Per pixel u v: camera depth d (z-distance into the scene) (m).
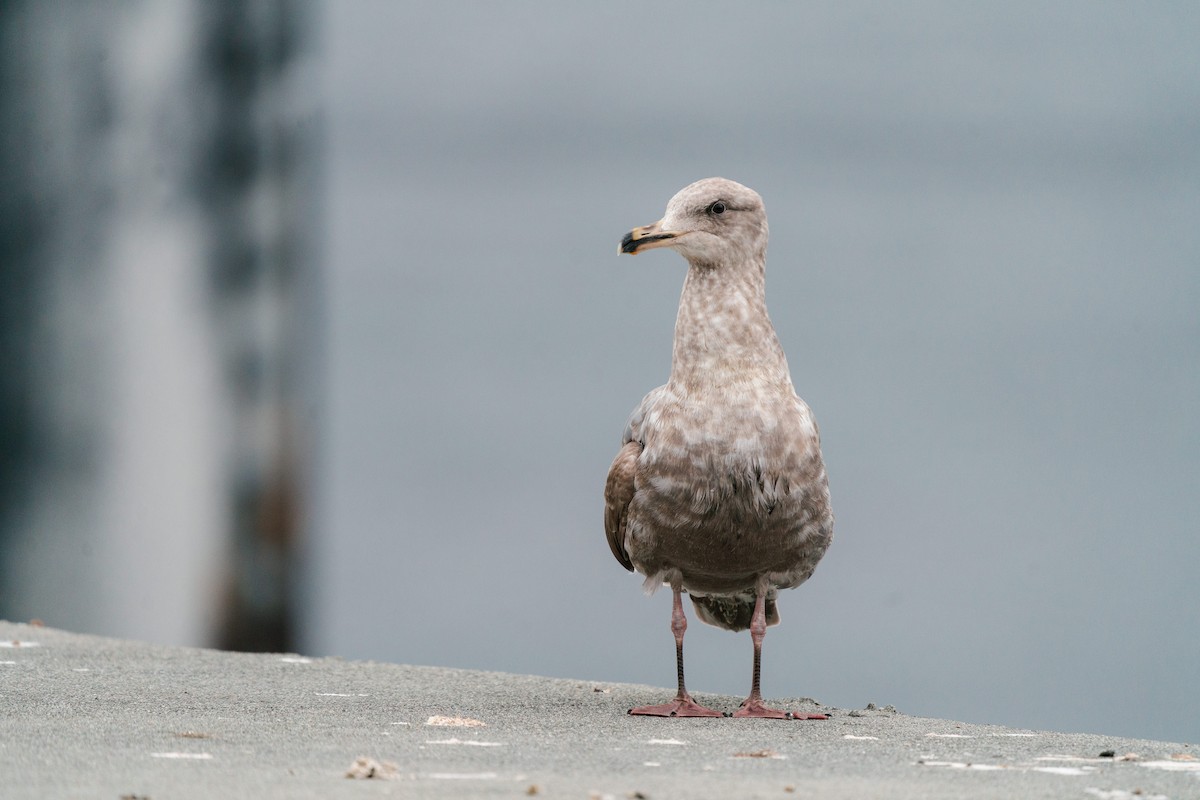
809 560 9.75
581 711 9.28
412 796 6.21
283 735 7.90
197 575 16.58
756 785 6.70
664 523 9.52
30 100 17.56
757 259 9.73
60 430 17.00
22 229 17.34
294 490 17.28
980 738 8.55
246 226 17.70
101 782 6.44
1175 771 7.37
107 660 10.68
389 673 10.66
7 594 16.58
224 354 17.16
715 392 9.45
